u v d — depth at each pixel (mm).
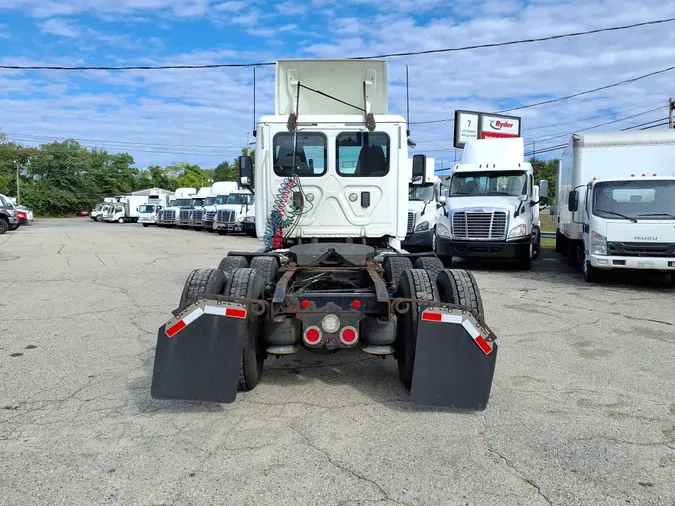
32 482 3402
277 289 4758
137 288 11008
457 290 4738
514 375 5520
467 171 15500
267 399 4848
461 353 4301
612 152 12977
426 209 17578
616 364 5902
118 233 33000
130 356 6156
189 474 3504
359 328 4766
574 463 3650
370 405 4699
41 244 22922
